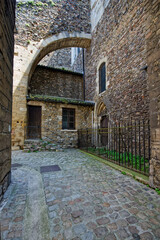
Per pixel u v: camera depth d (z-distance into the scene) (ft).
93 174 12.14
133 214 6.43
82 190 8.93
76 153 23.43
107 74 27.04
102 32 29.63
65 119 31.35
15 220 5.87
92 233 5.27
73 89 40.40
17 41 29.07
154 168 9.14
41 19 31.42
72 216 6.26
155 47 9.25
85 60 39.99
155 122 9.14
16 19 29.60
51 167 14.38
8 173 9.21
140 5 18.44
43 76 36.99
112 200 7.69
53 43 32.76
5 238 4.91
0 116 7.19
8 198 7.61
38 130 28.81
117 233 5.27
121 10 22.74
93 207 6.99
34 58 30.12
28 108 28.89
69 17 33.96
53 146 25.73
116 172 12.75
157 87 8.98
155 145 9.11
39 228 5.50
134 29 19.60
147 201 7.59
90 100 35.81
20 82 28.19
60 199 7.77
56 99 29.35
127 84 20.81
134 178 11.06
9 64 9.20
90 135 32.37
